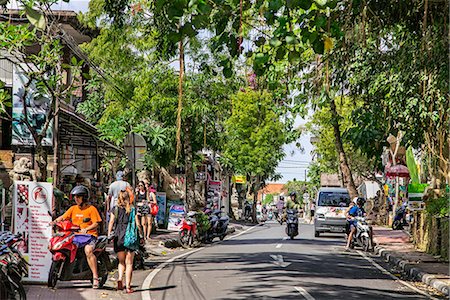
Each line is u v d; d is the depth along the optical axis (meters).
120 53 28.30
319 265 18.66
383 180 59.00
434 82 17.08
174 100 28.27
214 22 10.71
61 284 14.20
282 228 49.88
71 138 25.89
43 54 16.55
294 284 14.24
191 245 25.86
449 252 19.70
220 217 30.52
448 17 14.53
